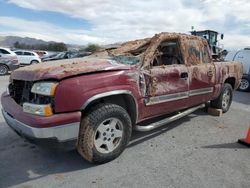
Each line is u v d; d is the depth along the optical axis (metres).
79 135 3.28
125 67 3.63
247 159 3.81
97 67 3.38
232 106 7.48
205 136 4.71
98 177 3.24
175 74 4.33
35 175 3.28
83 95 3.12
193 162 3.67
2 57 15.50
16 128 3.25
